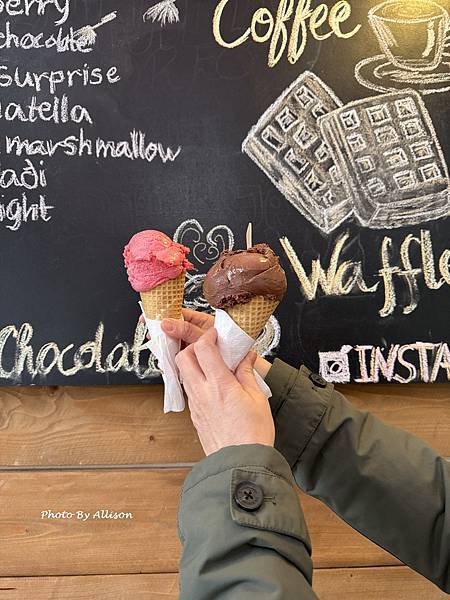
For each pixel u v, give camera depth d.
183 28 1.17
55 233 1.16
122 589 1.20
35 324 1.15
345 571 1.23
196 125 1.17
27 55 1.16
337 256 1.18
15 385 1.14
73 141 1.16
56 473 1.20
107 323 1.16
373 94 1.17
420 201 1.18
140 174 1.17
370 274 1.18
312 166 1.17
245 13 1.17
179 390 0.92
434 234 1.18
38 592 1.19
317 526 1.23
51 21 1.16
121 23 1.16
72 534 1.20
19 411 1.20
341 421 0.92
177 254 0.89
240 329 0.81
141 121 1.17
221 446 0.72
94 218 1.16
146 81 1.17
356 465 0.91
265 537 0.65
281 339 1.17
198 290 1.17
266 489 0.68
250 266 0.79
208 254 1.17
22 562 1.20
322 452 0.93
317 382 0.97
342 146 1.17
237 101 1.17
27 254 1.15
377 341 1.17
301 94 1.17
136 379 1.15
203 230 1.17
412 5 1.18
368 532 0.92
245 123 1.17
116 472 1.21
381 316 1.18
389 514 0.90
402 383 1.18
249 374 0.79
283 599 0.60
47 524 1.20
